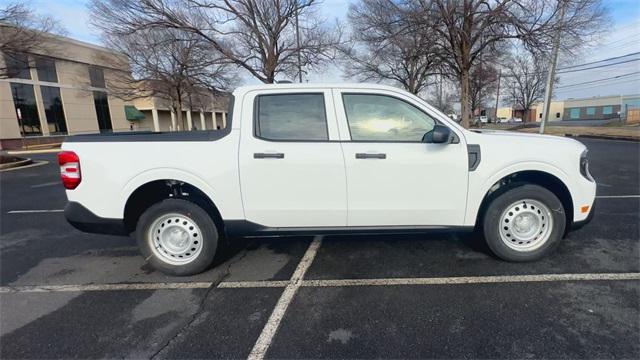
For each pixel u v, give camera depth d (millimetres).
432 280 3316
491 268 3529
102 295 3254
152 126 43062
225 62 15969
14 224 5777
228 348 2447
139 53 20625
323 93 3471
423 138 3395
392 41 16688
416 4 14891
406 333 2541
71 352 2453
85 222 3463
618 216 5082
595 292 3012
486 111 76625
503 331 2525
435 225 3557
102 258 4180
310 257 3949
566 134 24734
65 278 3646
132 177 3406
